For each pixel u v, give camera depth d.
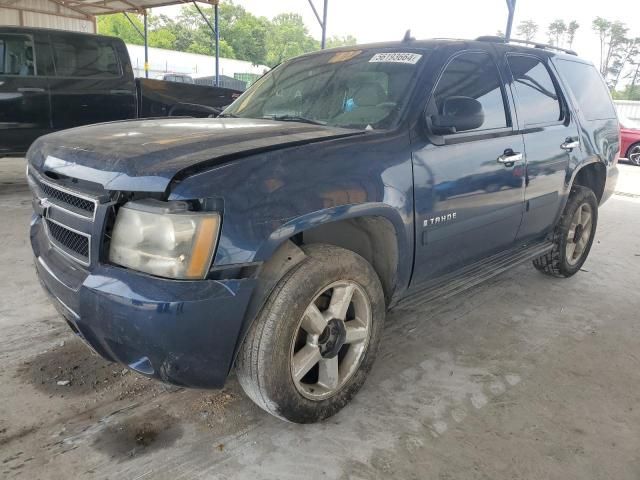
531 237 3.90
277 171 2.09
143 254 1.92
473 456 2.30
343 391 2.52
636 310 4.02
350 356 2.55
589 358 3.24
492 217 3.24
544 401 2.75
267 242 2.00
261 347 2.12
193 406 2.58
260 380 2.16
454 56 3.07
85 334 2.10
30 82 6.75
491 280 4.55
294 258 2.21
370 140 2.49
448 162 2.81
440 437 2.42
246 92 3.77
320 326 2.30
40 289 3.86
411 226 2.64
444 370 3.02
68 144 2.35
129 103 7.70
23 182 7.78
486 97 3.24
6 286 3.88
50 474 2.10
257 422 2.49
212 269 1.92
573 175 4.05
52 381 2.73
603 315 3.90
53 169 2.25
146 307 1.85
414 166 2.62
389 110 2.75
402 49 3.16
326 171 2.24
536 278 4.65
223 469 2.17
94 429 2.38
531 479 2.18
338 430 2.45
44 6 19.00
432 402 2.70
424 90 2.82
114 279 1.94
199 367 1.99
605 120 4.64
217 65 16.77
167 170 1.90
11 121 6.70
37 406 2.52
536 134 3.58
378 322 2.61
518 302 4.08
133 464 2.18
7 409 2.49
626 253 5.56
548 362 3.17
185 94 8.34
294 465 2.21
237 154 2.07
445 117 2.69
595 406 2.72
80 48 7.17
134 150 2.09
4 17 18.00
